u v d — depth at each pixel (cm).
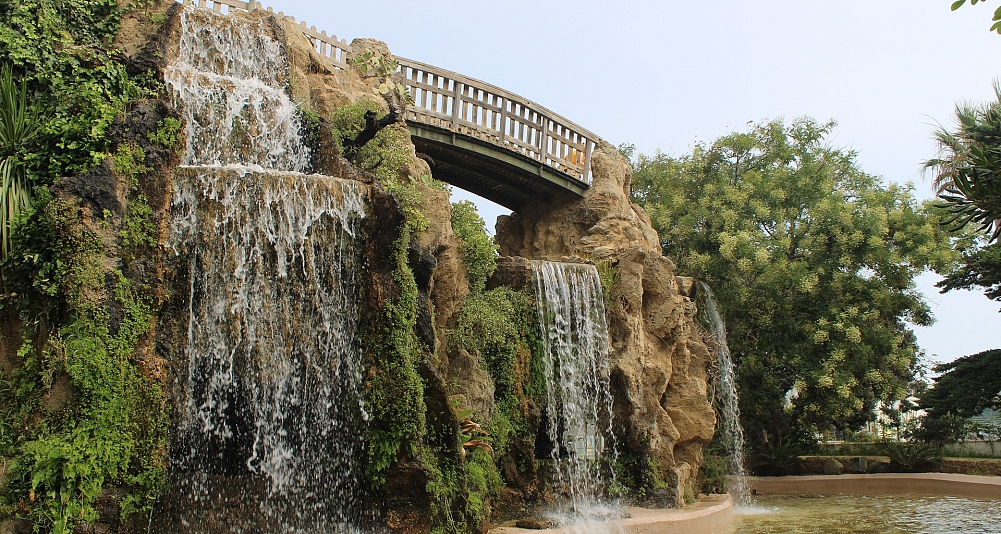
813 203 3253
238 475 1246
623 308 2100
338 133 1677
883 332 3017
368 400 1299
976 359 3225
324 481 1293
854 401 2945
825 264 3127
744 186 3281
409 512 1301
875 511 2323
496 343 1758
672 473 2041
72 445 1077
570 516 1736
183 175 1259
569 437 1883
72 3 1534
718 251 3222
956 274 3112
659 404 2123
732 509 2189
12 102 1276
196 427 1215
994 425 3428
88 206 1151
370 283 1333
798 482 2931
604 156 2578
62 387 1107
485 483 1457
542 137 2452
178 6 1625
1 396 1129
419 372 1334
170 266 1224
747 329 3097
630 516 1773
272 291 1301
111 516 1095
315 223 1339
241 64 1688
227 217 1275
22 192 1220
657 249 2633
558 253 2528
